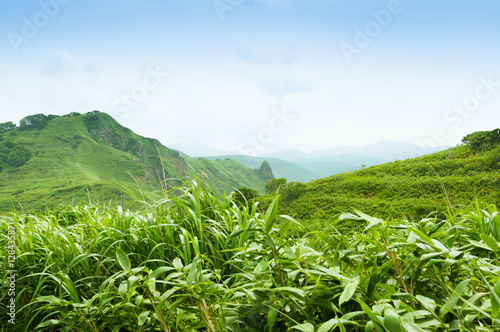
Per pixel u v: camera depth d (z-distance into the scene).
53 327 1.67
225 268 1.83
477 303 1.16
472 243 1.21
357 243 1.51
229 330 1.23
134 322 1.38
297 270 1.22
